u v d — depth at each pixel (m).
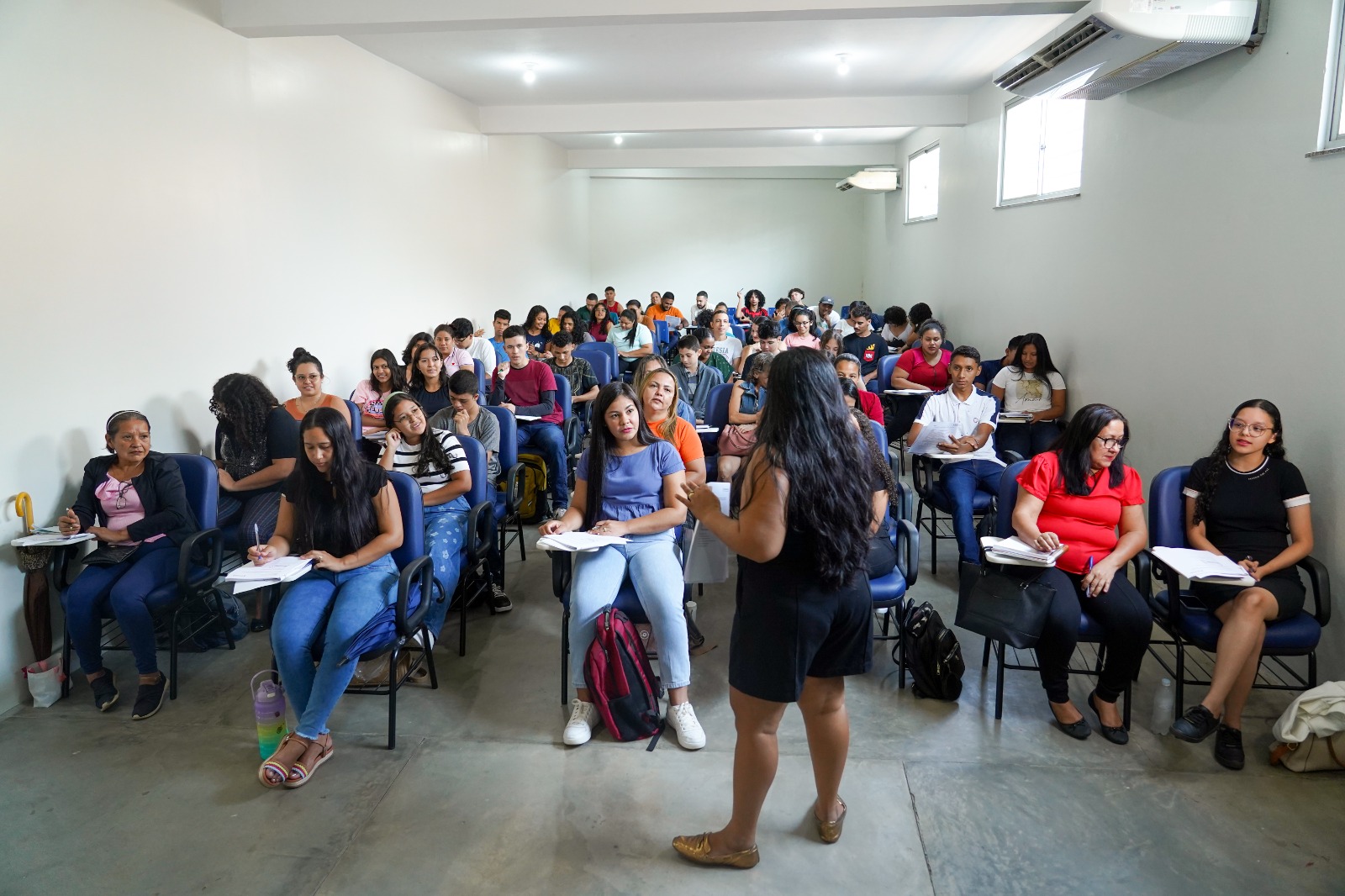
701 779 2.56
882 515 2.92
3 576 3.06
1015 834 2.29
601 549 2.92
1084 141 4.99
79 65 3.37
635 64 6.43
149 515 3.18
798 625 1.88
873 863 2.19
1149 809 2.39
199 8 4.09
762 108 7.98
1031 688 3.10
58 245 3.29
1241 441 2.84
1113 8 3.37
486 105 8.15
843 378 4.06
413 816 2.40
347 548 2.84
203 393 4.18
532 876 2.16
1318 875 2.13
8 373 3.08
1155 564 3.02
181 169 3.99
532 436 5.21
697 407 5.53
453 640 3.54
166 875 2.18
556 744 2.76
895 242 11.38
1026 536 2.86
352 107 5.70
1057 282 5.49
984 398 4.25
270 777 2.51
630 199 14.53
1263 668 3.22
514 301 9.55
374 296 6.06
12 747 2.80
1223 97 3.56
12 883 2.16
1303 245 3.05
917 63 6.45
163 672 3.30
